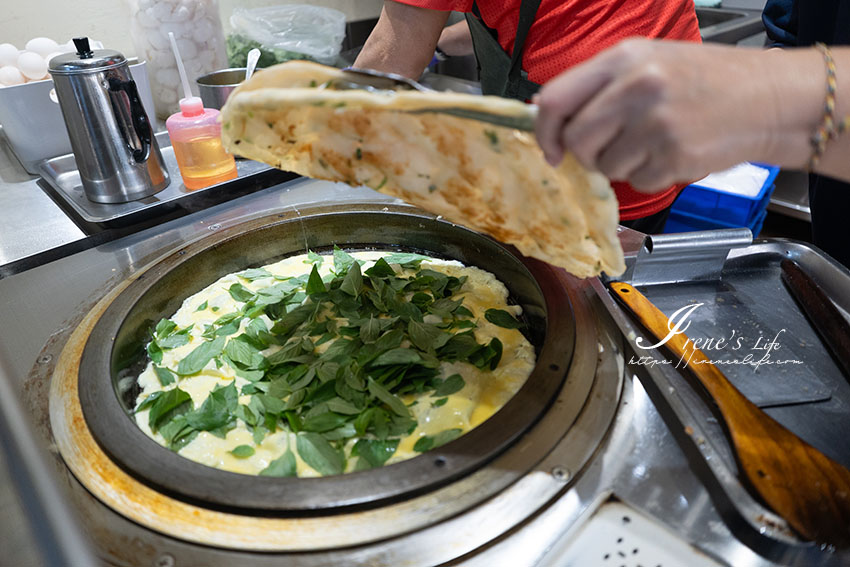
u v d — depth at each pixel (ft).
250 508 1.63
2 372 2.19
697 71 1.36
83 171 3.41
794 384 2.15
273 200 3.60
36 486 1.75
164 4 4.70
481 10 3.73
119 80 3.29
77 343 2.37
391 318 2.73
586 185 1.70
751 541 1.58
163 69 5.00
